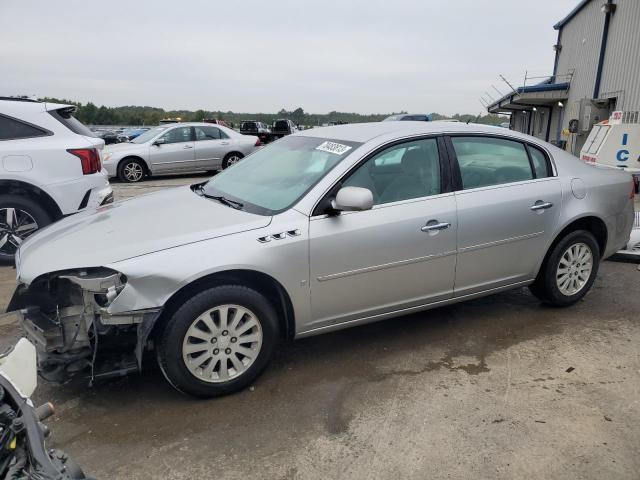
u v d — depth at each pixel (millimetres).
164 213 3463
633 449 2672
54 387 3277
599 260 4527
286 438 2775
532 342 3871
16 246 5754
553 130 24422
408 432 2816
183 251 2934
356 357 3656
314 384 3309
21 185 5609
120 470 2533
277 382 3332
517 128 35906
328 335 4004
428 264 3623
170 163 14008
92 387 3275
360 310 3500
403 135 3670
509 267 4016
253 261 3027
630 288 4992
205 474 2510
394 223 3443
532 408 3027
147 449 2689
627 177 4691
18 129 5672
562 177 4211
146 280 2818
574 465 2557
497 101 29438
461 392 3199
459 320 4266
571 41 21938
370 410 3020
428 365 3539
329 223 3271
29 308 3111
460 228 3686
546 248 4156
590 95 18844
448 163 3740
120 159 13406
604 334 4004
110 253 2910
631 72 15406
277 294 3318
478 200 3773
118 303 2785
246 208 3418
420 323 4211
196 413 3000
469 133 3908
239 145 14844
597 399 3119
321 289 3299
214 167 14617
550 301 4375
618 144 9383
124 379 3369
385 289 3523
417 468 2543
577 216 4199
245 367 3170
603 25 17484
